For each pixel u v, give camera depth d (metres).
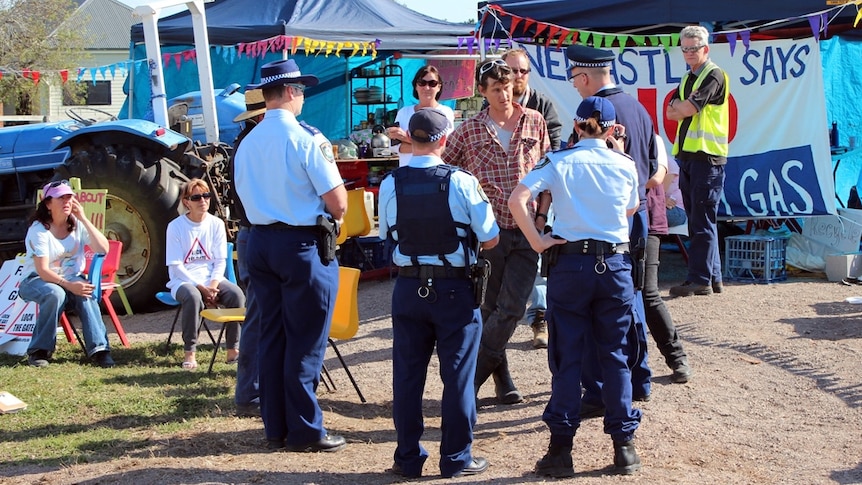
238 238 5.06
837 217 8.49
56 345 6.88
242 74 14.41
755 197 8.60
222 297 6.57
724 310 7.05
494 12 8.54
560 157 4.08
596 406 4.93
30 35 28.41
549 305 4.13
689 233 7.65
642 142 4.91
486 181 4.99
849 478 3.98
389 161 10.82
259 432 4.89
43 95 29.09
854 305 7.08
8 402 5.35
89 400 5.52
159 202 8.40
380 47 12.73
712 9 8.20
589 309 4.10
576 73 5.00
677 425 4.75
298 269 4.39
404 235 4.04
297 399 4.51
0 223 9.30
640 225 4.89
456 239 4.00
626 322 4.08
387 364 6.41
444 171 4.03
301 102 4.55
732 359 5.91
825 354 5.87
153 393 5.68
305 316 4.46
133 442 4.72
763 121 8.52
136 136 8.59
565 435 4.02
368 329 7.40
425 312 4.03
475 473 4.15
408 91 15.52
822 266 8.38
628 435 4.05
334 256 4.50
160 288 8.52
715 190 7.43
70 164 8.49
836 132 9.17
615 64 8.76
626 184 4.09
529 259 5.03
